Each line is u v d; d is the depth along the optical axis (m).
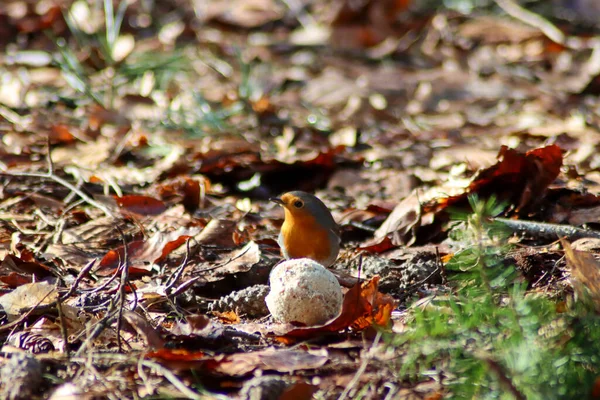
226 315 7.57
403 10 21.78
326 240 8.92
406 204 10.46
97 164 13.20
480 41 20.72
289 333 6.67
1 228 10.20
